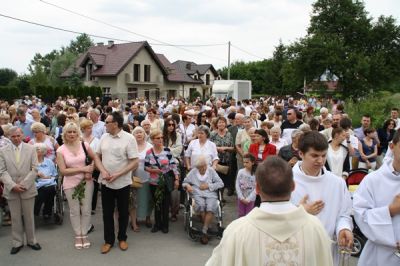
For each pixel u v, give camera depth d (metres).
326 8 51.88
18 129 6.25
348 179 6.28
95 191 8.32
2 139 7.64
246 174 7.14
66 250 6.42
